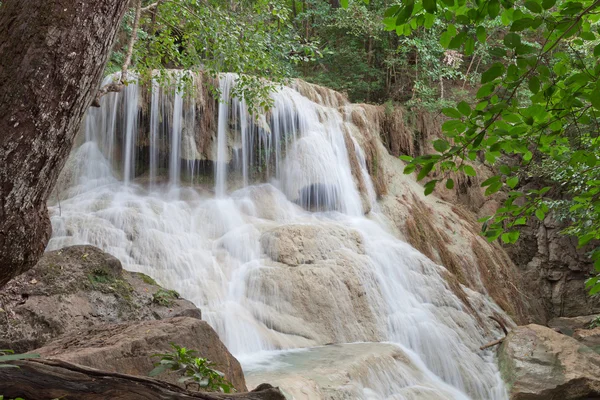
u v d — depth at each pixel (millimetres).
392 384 8438
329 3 22016
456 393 9250
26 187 2066
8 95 2014
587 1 2893
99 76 2248
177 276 10094
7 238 2057
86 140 13531
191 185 13750
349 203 14805
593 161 3475
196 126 13758
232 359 4777
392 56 21016
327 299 10359
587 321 15070
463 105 2877
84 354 3730
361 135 16469
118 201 11906
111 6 2205
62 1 2096
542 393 9344
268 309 10031
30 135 2031
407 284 11938
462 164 3139
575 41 3182
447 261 14562
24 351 5504
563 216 13602
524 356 9992
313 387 6855
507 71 2744
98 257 6812
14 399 2119
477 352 11000
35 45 2045
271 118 14734
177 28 8766
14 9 2098
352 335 10078
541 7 2521
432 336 10625
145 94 13430
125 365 3918
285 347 9180
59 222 10461
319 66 21562
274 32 9047
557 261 17047
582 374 9445
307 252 11242
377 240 12781
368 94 21328
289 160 14695
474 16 2770
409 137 18188
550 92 2918
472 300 12977
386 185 16297
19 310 5789
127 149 13430
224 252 11211
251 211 13242
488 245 16062
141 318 6504
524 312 15070
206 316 9078
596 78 2801
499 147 3184
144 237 10633
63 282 6301
